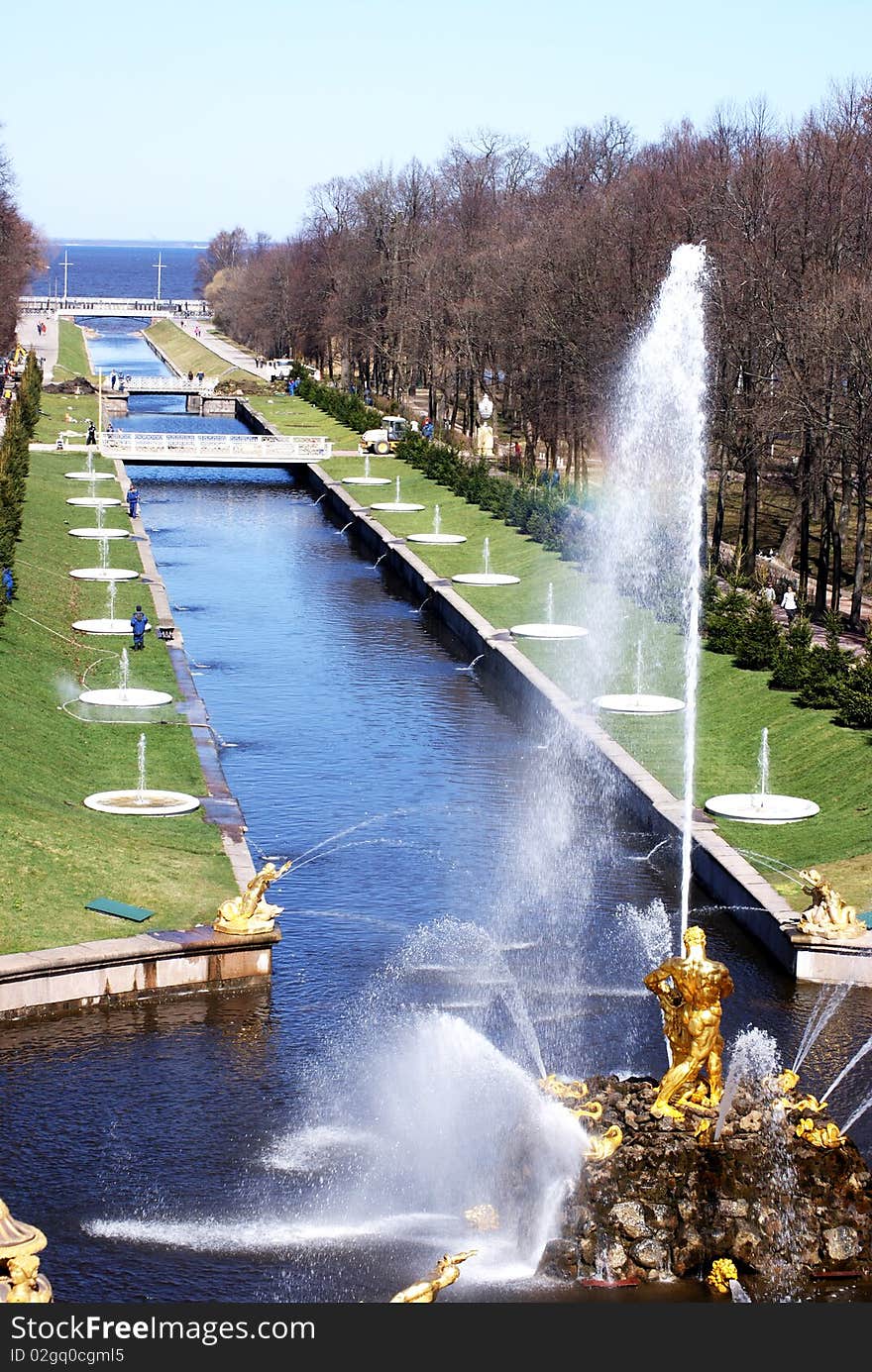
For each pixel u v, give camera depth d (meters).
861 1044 41.91
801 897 49.16
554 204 171.75
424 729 73.50
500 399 187.12
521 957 48.59
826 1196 32.72
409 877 54.66
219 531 127.06
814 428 92.94
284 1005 44.19
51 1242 32.97
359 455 156.62
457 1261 28.70
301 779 65.12
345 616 97.88
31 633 78.31
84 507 124.00
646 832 59.84
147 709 69.75
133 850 51.06
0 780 54.25
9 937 43.78
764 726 67.50
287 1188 35.34
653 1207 32.25
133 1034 42.06
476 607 92.44
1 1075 39.56
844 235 107.25
